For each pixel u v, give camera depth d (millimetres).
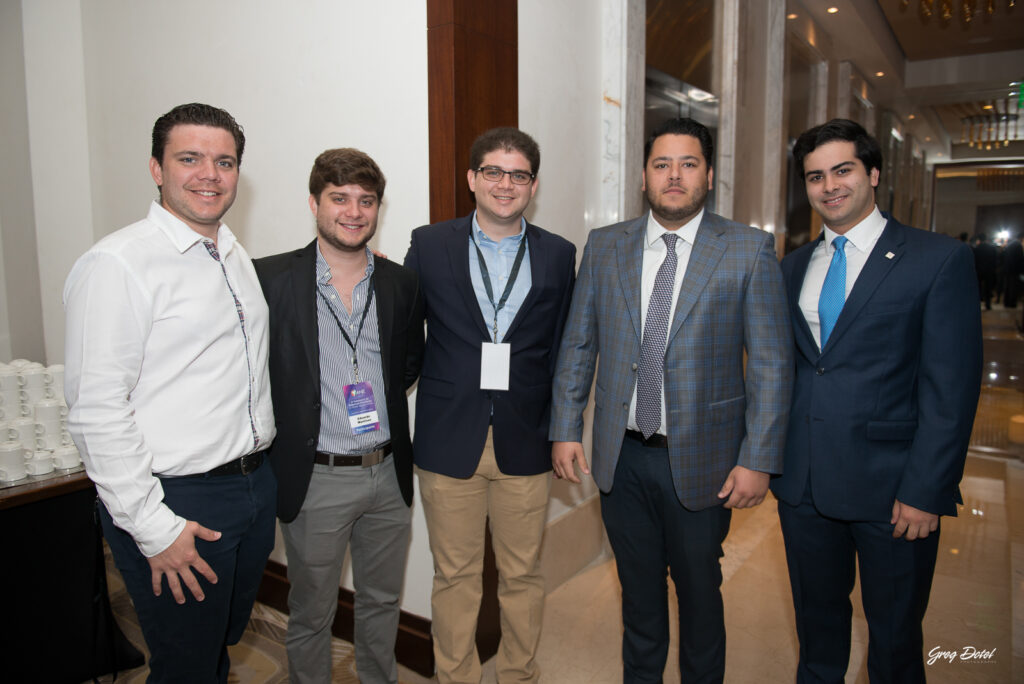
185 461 1394
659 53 3402
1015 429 4941
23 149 3402
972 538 3301
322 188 1642
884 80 8555
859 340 1593
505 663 2006
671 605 2734
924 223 15211
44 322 3498
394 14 2199
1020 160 15297
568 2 2684
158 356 1371
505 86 2262
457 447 1818
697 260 1657
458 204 2105
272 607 2756
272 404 1673
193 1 2750
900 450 1595
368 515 1844
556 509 2908
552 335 1927
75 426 1281
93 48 3160
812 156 1647
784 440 1608
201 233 1464
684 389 1637
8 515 2014
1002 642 2381
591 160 2938
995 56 8852
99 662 2227
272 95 2562
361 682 1967
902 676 1619
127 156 3125
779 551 3189
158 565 1321
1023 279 14555
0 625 2014
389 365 1773
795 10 5391
